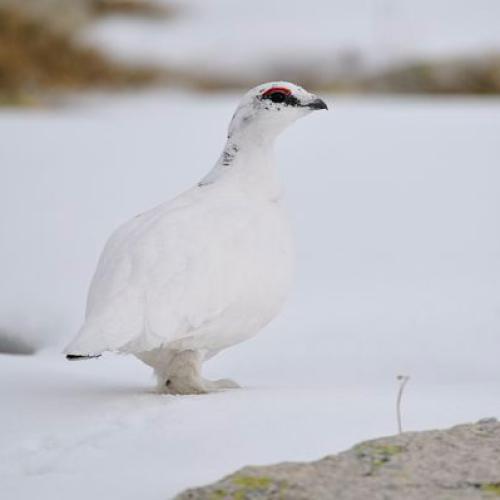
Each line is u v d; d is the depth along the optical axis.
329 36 39.56
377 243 16.20
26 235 16.27
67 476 6.80
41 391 9.00
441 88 35.34
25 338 12.33
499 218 17.53
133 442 7.32
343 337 11.66
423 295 13.27
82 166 21.17
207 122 27.45
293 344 11.50
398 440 6.83
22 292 13.45
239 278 8.70
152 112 30.39
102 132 25.56
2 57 35.28
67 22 38.03
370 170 20.70
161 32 40.84
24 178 20.05
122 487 6.51
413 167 20.94
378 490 6.05
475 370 10.59
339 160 21.50
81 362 10.88
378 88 35.62
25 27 36.72
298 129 25.09
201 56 38.69
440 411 7.83
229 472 6.62
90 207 17.98
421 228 17.00
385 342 11.46
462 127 25.03
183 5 43.69
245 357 11.17
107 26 40.28
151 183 19.69
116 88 36.25
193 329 8.48
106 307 8.17
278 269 9.04
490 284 13.73
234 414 7.80
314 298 13.38
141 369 10.62
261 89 9.66
